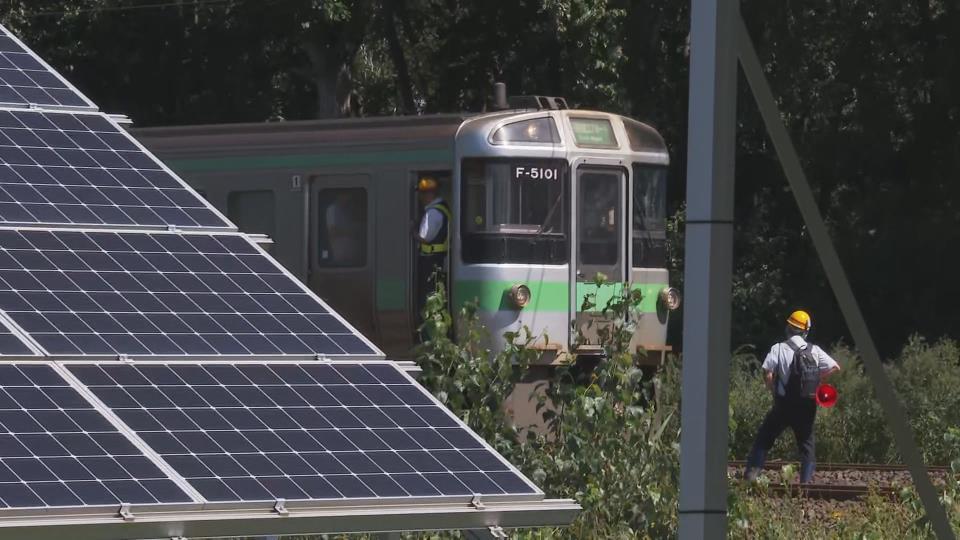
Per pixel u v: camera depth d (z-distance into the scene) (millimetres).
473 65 137500
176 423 24547
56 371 25156
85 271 28453
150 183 32500
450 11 136750
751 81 22734
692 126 21969
